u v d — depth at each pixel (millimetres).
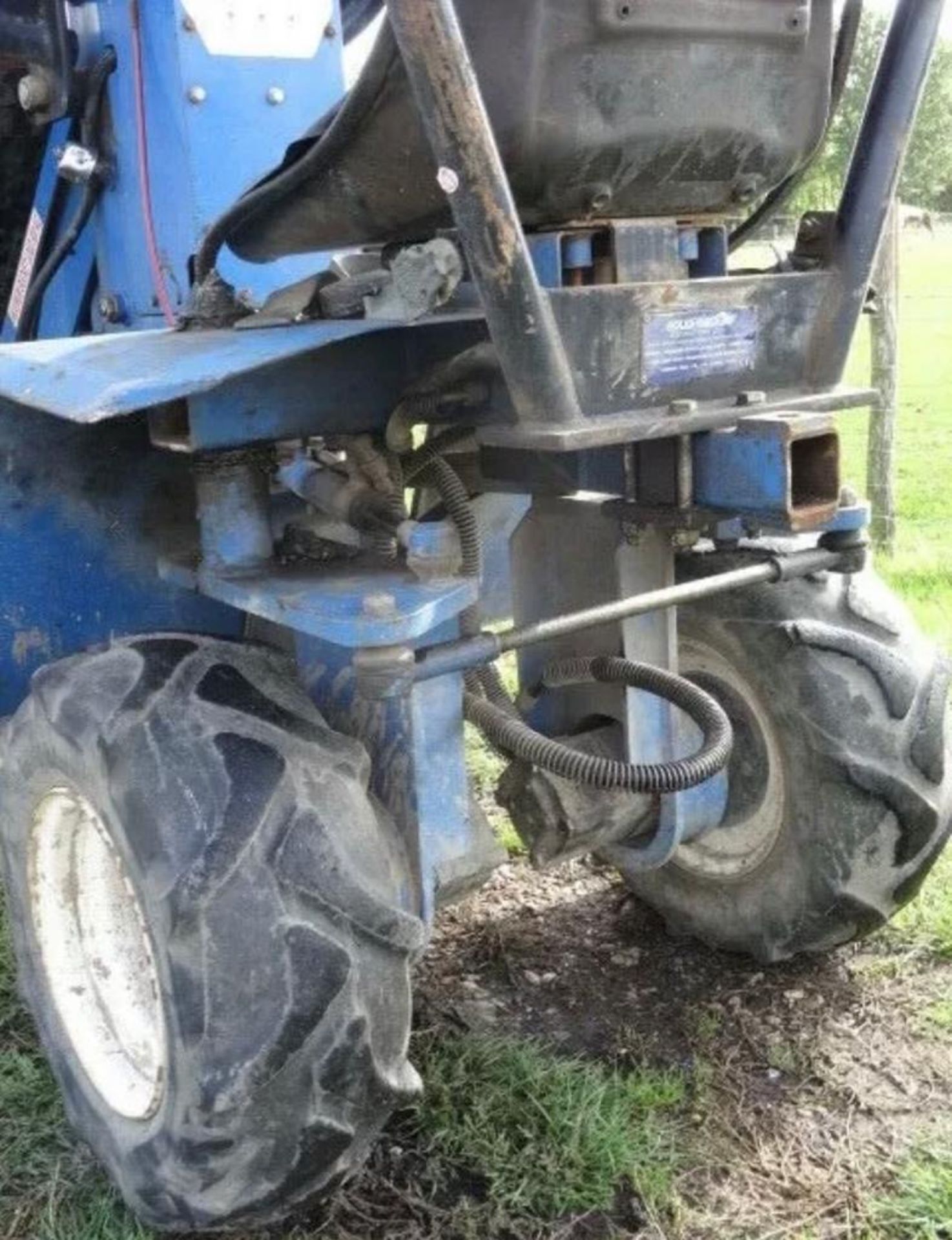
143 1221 2240
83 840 2369
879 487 6516
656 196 2029
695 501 2254
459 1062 2678
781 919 2879
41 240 3365
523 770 2594
